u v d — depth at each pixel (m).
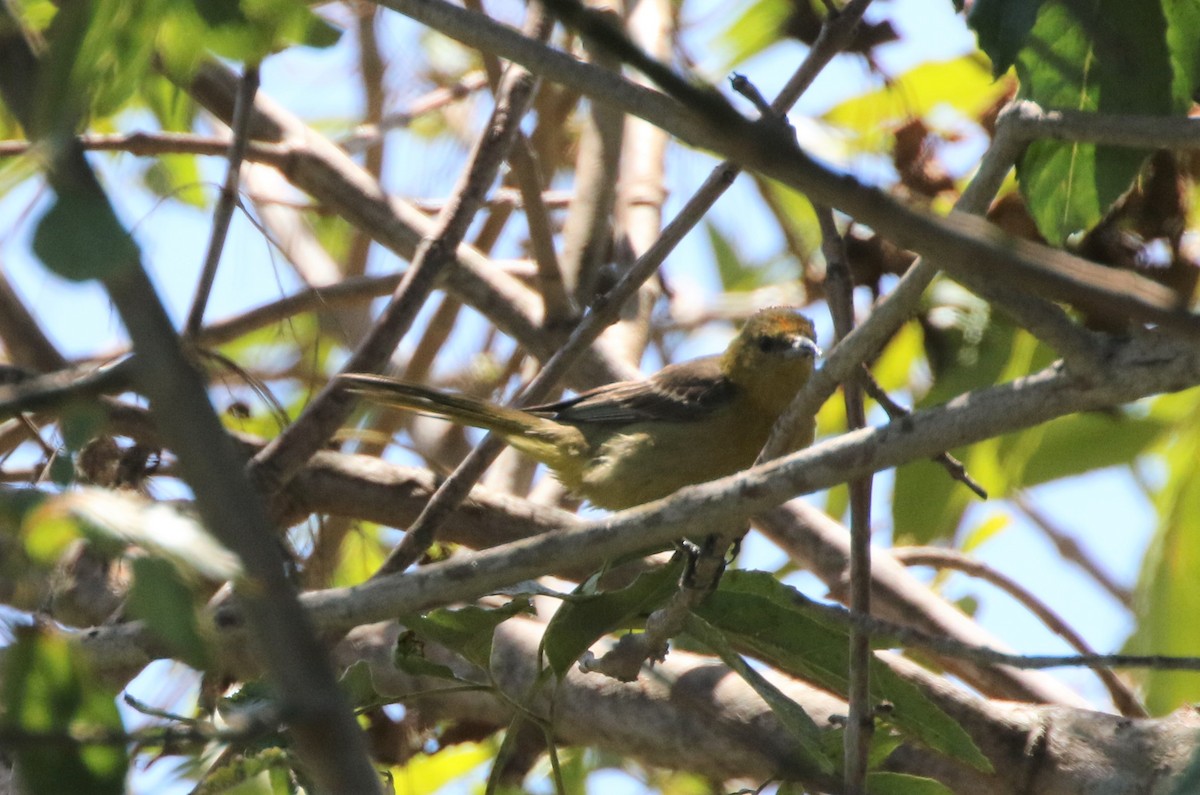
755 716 9.28
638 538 6.55
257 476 10.15
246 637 8.05
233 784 7.33
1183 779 4.91
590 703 9.79
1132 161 8.23
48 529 4.37
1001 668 11.01
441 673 8.27
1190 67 7.91
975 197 6.41
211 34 6.62
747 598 7.87
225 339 12.18
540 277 12.38
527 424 12.96
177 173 13.20
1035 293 4.34
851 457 6.16
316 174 12.80
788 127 6.89
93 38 5.29
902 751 8.92
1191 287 10.57
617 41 3.73
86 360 10.59
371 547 14.66
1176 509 11.20
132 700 7.01
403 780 12.05
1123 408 12.34
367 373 10.34
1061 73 8.05
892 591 11.45
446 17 7.08
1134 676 12.82
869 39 11.40
